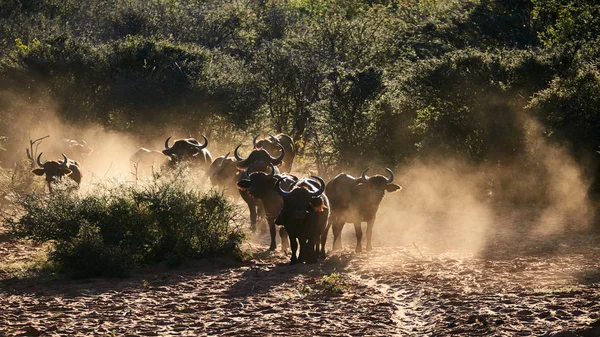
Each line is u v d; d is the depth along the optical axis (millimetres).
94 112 118062
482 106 77500
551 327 27156
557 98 72688
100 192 50969
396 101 88562
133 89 112500
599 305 29812
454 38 135250
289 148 79625
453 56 82812
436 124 81000
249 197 57969
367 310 32250
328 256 48594
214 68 123500
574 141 71062
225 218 49656
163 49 124188
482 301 32406
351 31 135375
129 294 37156
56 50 120188
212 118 117562
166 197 48062
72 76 117750
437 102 82812
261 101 118625
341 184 49781
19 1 194250
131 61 121812
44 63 116375
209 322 30750
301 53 121812
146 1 199375
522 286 35312
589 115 71812
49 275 42125
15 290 38750
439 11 154250
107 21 192375
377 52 132250
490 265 42312
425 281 38188
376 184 49031
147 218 47969
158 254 47188
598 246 48562
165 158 78750
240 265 45875
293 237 44906
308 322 30203
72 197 49438
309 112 113125
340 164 89562
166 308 33719
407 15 163250
